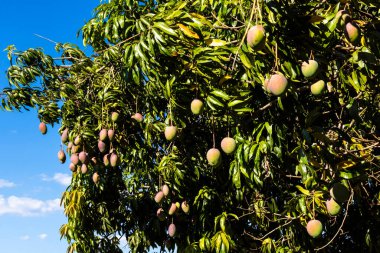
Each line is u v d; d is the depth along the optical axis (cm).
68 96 474
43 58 467
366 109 372
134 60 280
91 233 674
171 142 480
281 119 301
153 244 637
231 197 489
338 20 256
